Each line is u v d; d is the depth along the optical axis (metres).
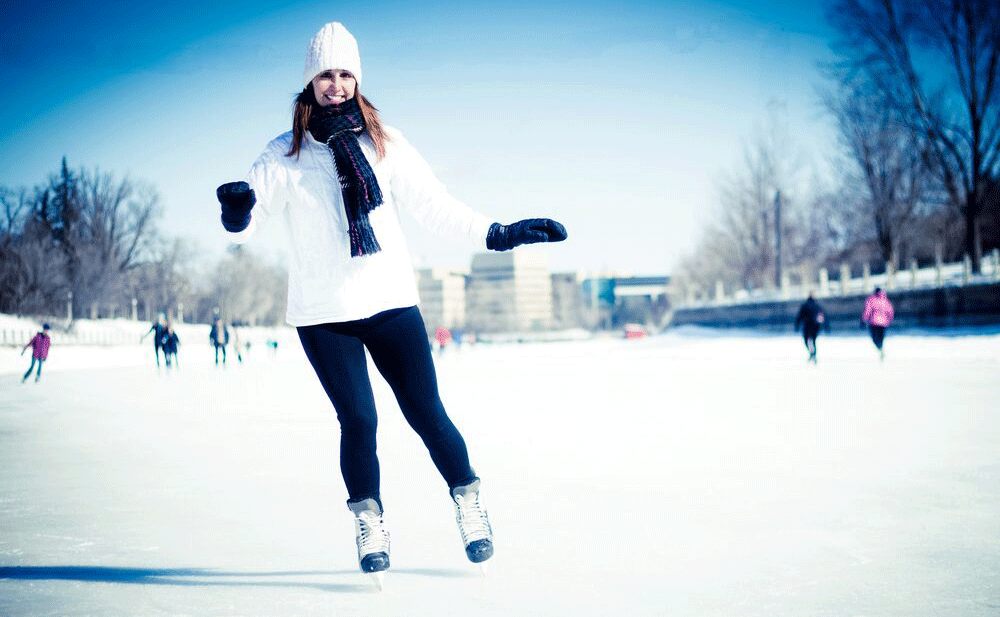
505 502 4.26
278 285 102.25
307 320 2.69
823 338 34.00
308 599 2.58
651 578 2.79
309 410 10.52
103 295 63.22
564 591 2.64
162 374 22.83
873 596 2.53
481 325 147.88
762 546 3.22
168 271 78.88
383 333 2.71
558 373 18.28
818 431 7.02
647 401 10.54
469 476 2.80
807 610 2.40
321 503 4.39
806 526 3.55
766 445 6.25
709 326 51.44
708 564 2.96
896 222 37.81
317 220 2.67
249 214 2.50
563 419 8.62
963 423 7.37
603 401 10.75
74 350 42.41
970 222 31.42
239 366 28.34
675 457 5.77
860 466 5.17
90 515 4.08
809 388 11.79
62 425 9.11
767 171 49.25
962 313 28.41
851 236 42.28
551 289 170.75
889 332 32.25
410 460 5.98
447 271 170.75
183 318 91.81
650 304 142.88
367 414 2.73
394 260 2.72
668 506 4.07
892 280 32.62
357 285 2.65
